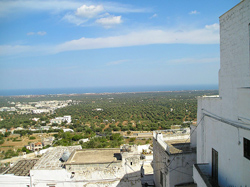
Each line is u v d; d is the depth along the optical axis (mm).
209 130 12500
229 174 10242
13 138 87875
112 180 17078
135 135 84125
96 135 88750
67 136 80875
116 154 19625
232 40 9891
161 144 19219
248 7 8617
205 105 13062
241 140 9188
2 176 16922
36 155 36594
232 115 9977
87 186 16844
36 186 16906
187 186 16516
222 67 10914
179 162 16703
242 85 9172
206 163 12484
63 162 18375
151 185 22016
